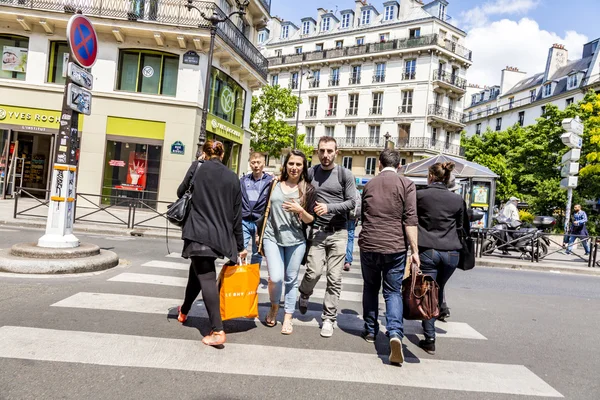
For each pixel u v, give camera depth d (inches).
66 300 185.6
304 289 183.3
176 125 671.8
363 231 160.7
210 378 123.0
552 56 1945.1
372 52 1679.4
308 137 1843.0
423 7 1718.8
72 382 114.0
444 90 1617.9
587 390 134.6
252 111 1219.2
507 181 1418.6
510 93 2185.0
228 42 701.3
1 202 605.6
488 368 148.3
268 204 169.2
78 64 249.3
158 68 685.3
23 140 678.5
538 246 455.8
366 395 120.5
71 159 253.3
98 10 658.2
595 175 1008.9
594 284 358.6
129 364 127.4
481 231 468.4
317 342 161.9
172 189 672.4
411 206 153.9
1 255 236.2
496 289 304.7
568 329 206.8
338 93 1768.0
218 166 152.9
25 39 674.2
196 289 165.2
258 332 167.8
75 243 257.0
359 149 1669.5
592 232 1006.4
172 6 669.9
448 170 171.6
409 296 152.3
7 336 140.6
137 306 185.8
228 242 148.1
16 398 103.7
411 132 1593.3
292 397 115.9
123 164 671.1
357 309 219.6
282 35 2095.2
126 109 667.4
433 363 149.8
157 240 420.2
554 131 1289.4
